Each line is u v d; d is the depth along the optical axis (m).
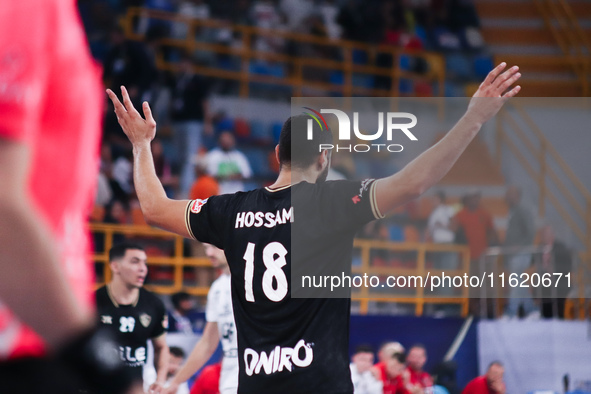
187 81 17.39
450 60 22.06
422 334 10.85
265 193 4.02
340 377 3.78
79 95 1.74
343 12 21.78
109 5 19.50
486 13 24.50
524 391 10.80
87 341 1.46
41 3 1.60
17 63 1.51
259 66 20.33
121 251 8.25
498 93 3.45
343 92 20.52
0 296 1.37
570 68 23.02
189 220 4.07
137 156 4.19
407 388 10.23
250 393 3.85
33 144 1.52
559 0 24.47
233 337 8.63
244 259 3.94
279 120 19.22
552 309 11.59
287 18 21.34
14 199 1.39
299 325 3.84
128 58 16.86
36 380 1.62
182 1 20.52
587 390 10.75
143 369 8.34
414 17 22.69
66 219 1.77
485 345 10.88
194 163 16.62
